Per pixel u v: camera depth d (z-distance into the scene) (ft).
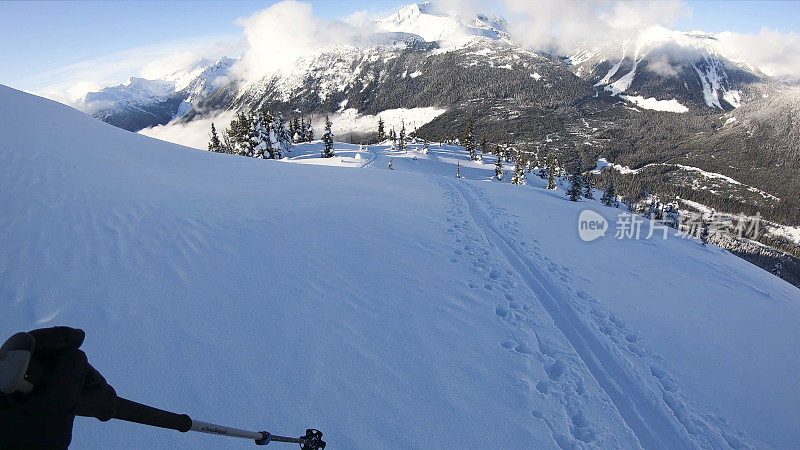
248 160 83.61
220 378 18.02
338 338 21.80
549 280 35.50
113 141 63.41
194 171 62.08
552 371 22.76
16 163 40.47
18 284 23.21
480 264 35.24
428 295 27.89
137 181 44.88
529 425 17.98
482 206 62.08
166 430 15.30
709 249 68.59
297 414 16.65
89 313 21.38
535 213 64.49
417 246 36.81
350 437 15.92
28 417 4.85
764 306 40.55
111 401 6.53
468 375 20.48
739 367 28.07
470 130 364.79
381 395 18.28
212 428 9.41
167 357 18.90
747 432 21.99
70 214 32.60
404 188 68.59
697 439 20.51
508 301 29.27
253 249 31.37
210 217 37.01
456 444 16.38
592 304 32.78
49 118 58.34
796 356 31.01
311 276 28.25
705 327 33.04
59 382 5.05
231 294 24.75
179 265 27.45
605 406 20.74
